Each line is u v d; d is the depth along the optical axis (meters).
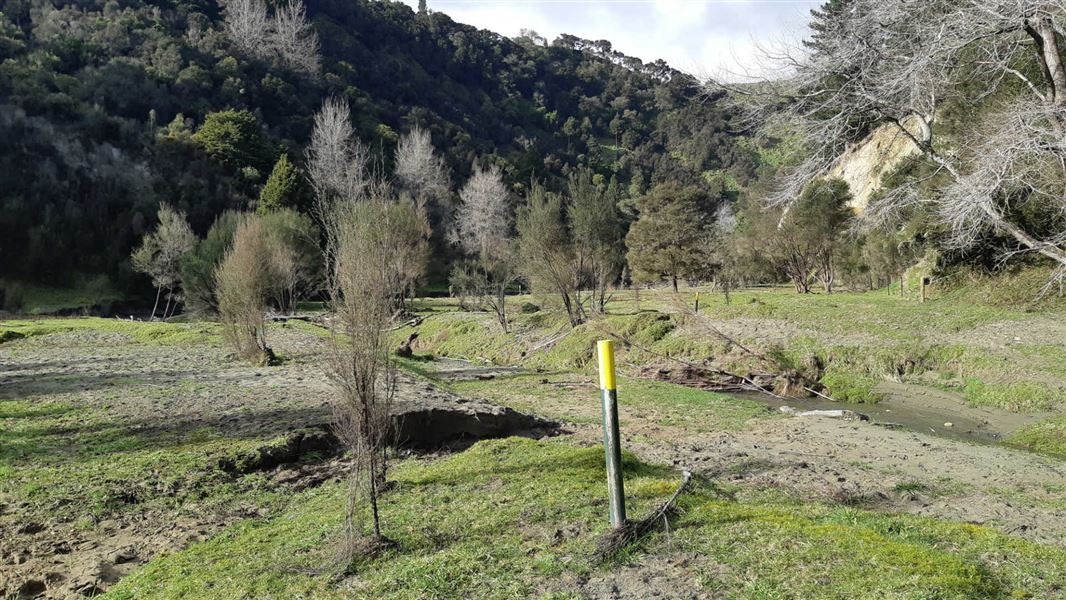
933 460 11.84
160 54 86.94
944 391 19.69
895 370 21.45
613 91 155.75
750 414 16.94
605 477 7.93
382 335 6.60
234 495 8.57
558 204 34.19
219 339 30.02
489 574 5.08
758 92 16.95
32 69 72.50
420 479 8.25
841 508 7.11
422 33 139.38
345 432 6.41
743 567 4.85
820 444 13.20
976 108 20.59
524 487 7.49
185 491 8.61
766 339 25.59
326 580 5.25
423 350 38.03
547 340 31.47
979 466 11.41
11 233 58.59
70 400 14.98
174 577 5.71
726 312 30.98
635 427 14.67
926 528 6.11
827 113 16.59
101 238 62.28
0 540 7.11
